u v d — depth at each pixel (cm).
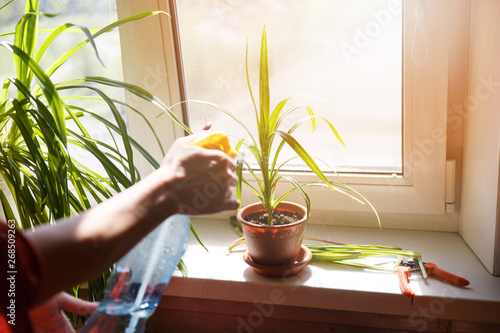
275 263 99
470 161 104
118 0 113
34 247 47
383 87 107
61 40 118
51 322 66
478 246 103
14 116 85
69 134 103
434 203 112
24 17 82
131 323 62
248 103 116
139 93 88
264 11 108
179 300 110
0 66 118
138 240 52
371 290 95
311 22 106
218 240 119
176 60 116
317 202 119
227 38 112
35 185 99
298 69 110
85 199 95
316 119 113
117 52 117
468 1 99
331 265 106
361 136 112
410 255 102
